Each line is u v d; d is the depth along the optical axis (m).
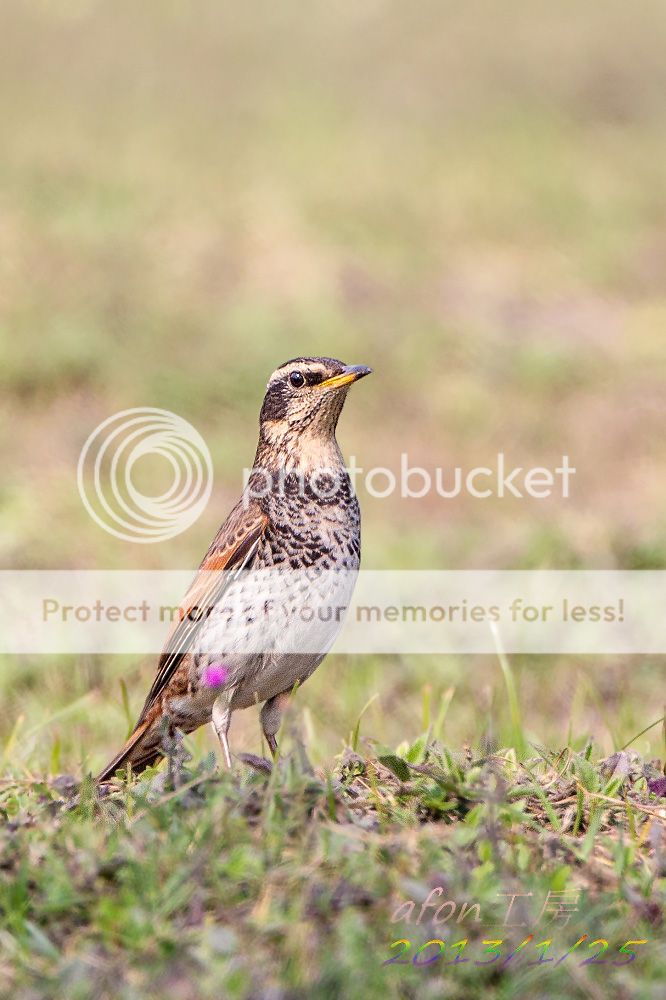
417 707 11.21
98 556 14.31
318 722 10.45
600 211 29.83
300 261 25.62
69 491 16.36
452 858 5.66
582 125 38.50
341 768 6.78
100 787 6.78
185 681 7.62
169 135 35.31
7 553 14.23
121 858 5.51
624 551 14.05
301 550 7.46
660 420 20.00
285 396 7.63
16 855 5.69
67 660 11.70
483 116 39.19
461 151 35.03
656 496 16.69
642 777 6.84
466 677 11.80
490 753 6.69
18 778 7.38
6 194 27.95
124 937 5.09
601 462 18.59
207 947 5.02
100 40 43.22
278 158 33.47
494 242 27.94
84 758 8.38
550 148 35.41
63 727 10.41
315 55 44.47
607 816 6.34
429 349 22.36
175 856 5.52
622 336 23.73
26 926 5.19
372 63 43.84
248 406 20.11
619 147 35.94
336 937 5.09
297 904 5.22
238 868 5.43
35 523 15.23
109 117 36.84
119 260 25.00
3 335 21.23
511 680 8.40
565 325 24.31
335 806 5.99
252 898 5.34
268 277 25.03
